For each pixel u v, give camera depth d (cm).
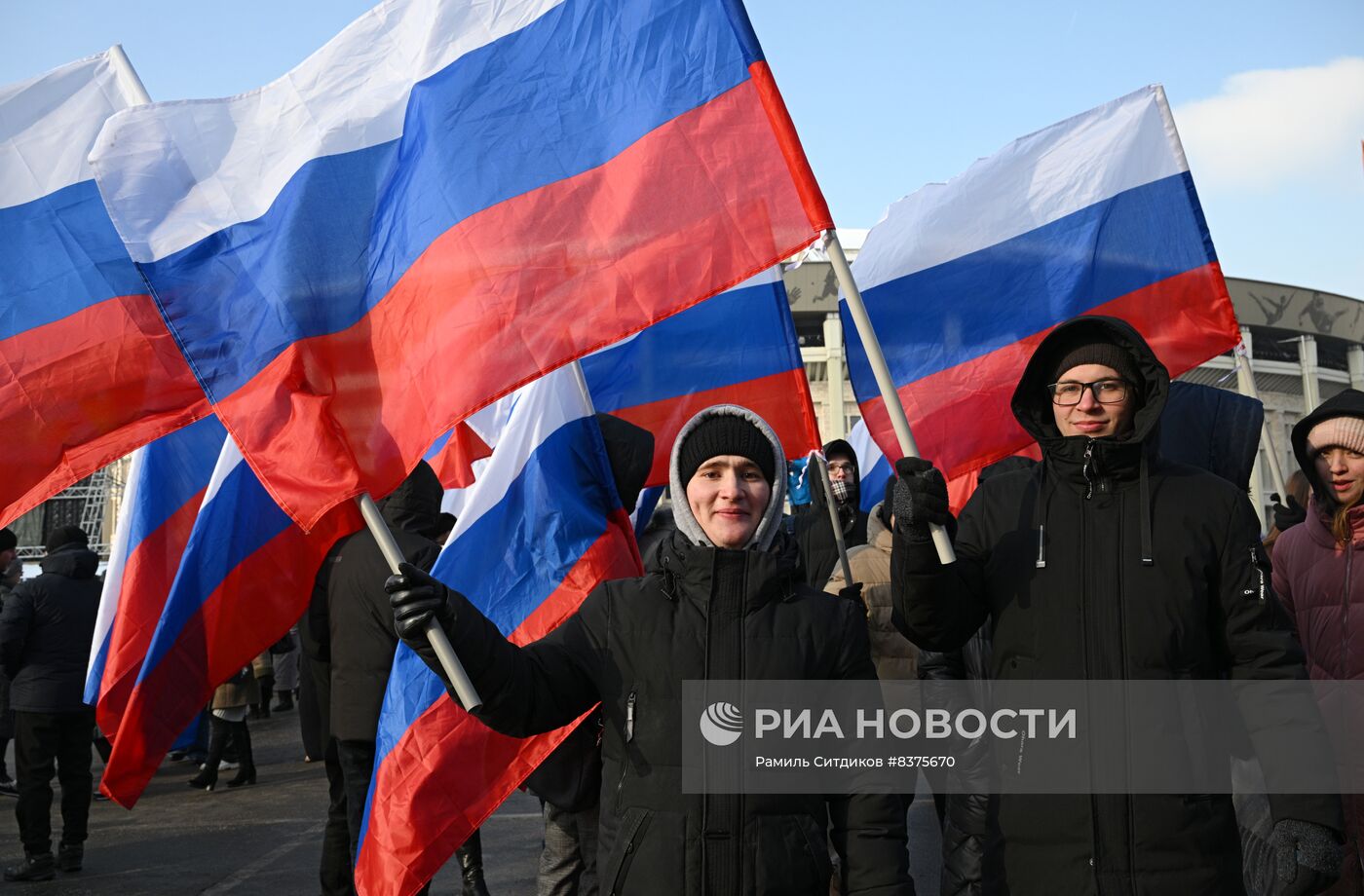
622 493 458
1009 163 531
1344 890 366
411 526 484
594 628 268
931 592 267
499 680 251
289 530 495
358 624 462
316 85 338
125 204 317
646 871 247
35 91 406
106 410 370
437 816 409
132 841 746
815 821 252
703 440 269
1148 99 521
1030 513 281
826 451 606
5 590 1049
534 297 328
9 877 636
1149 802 254
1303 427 392
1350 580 377
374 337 328
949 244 529
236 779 977
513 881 609
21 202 395
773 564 261
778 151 328
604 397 574
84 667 661
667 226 329
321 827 775
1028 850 264
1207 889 252
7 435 366
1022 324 519
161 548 549
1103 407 277
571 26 343
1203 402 518
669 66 337
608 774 262
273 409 312
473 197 335
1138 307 512
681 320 573
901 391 524
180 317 316
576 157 337
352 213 332
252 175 328
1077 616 267
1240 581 264
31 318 377
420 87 341
